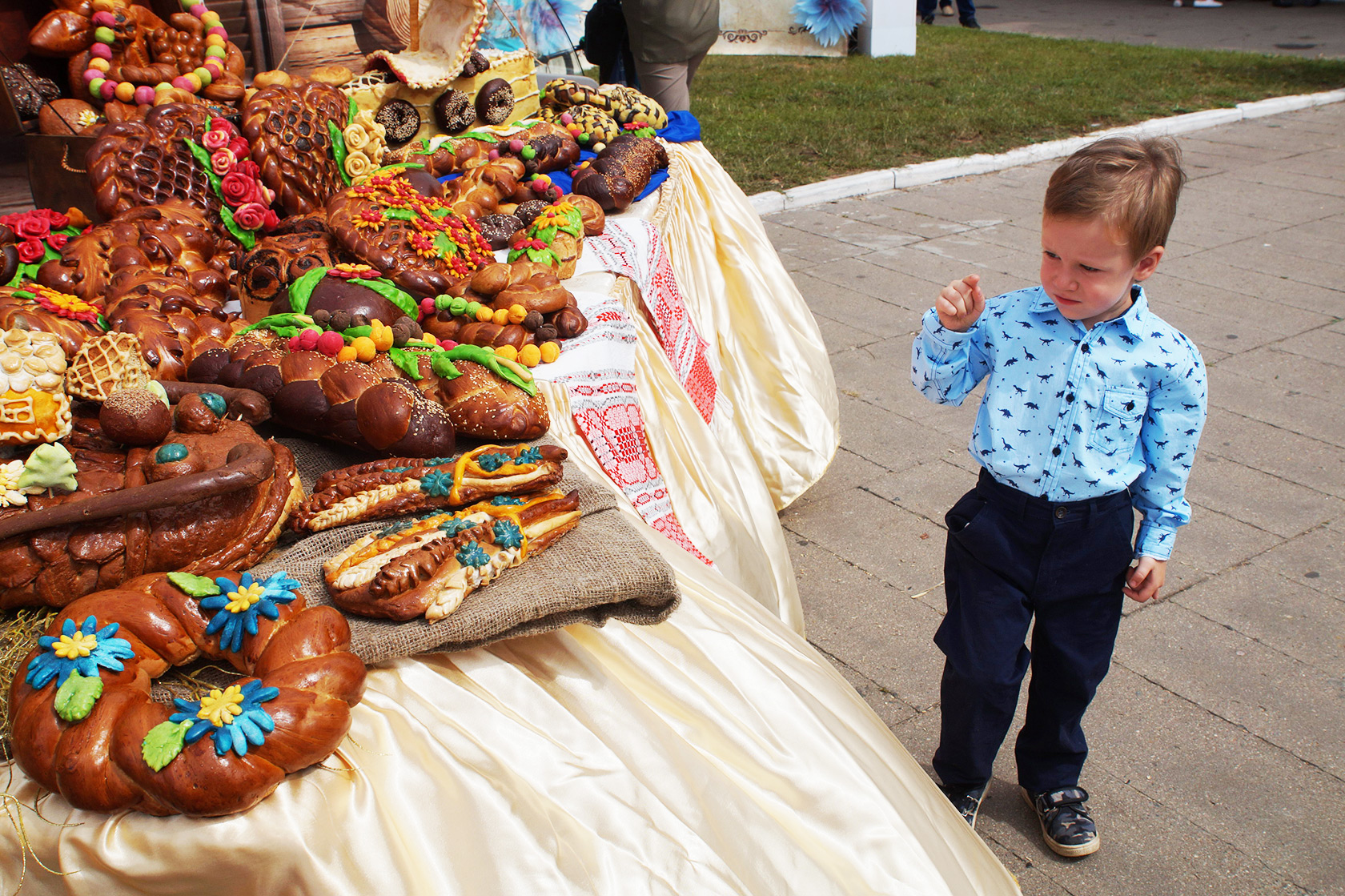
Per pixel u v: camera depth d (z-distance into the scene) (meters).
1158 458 1.71
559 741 1.27
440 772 1.16
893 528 3.17
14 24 2.38
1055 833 2.00
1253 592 2.81
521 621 1.25
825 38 11.24
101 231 1.87
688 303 3.10
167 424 1.33
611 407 1.99
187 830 1.03
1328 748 2.27
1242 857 2.00
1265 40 13.23
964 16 13.82
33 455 1.21
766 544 2.62
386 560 1.26
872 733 1.55
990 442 1.76
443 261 2.02
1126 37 13.79
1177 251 5.66
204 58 2.53
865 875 1.30
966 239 6.02
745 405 3.21
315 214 2.15
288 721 1.04
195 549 1.24
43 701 1.04
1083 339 1.66
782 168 7.21
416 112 2.79
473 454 1.43
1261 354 4.37
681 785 1.28
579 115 3.01
